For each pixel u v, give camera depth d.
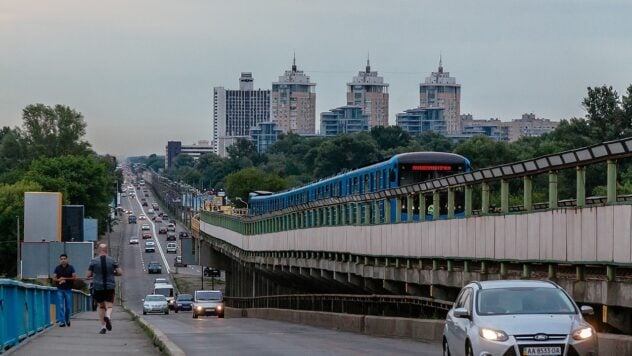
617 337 32.84
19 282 37.56
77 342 41.38
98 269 47.75
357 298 85.06
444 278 58.72
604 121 170.00
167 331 65.62
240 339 54.09
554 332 28.58
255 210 170.75
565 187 133.62
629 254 36.69
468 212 55.47
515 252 47.72
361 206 80.19
